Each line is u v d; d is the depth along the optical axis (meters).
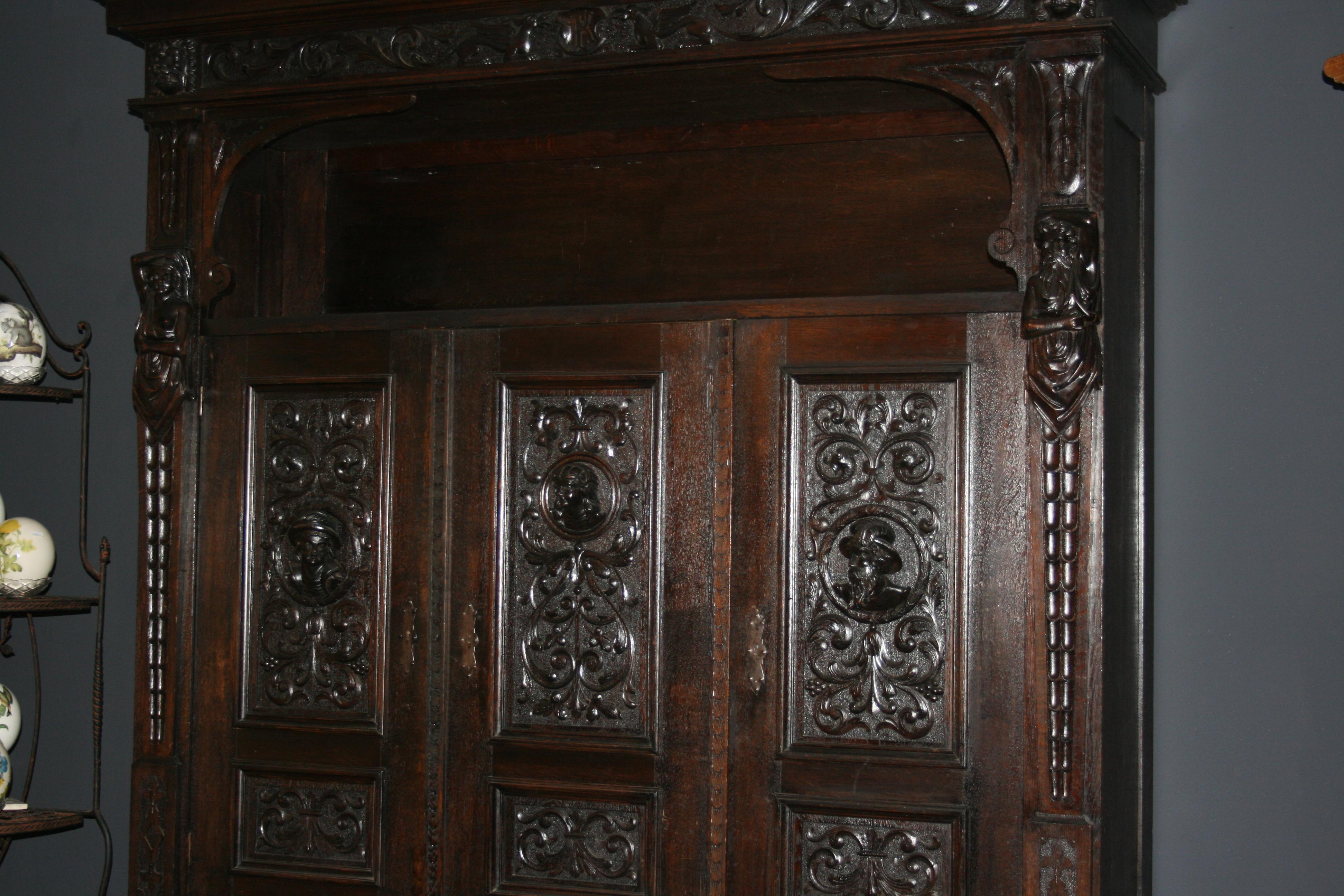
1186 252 2.70
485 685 2.68
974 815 2.38
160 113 2.90
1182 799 2.65
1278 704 2.60
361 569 2.77
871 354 2.48
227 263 3.05
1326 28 2.63
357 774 2.74
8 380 3.07
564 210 3.09
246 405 2.85
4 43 3.51
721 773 2.53
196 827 2.84
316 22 2.78
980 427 2.40
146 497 2.86
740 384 2.55
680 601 2.57
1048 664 2.32
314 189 3.25
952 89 2.43
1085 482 2.31
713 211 2.99
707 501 2.56
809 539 2.50
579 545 2.64
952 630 2.41
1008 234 2.38
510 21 2.67
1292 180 2.64
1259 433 2.63
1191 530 2.67
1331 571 2.57
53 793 3.36
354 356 2.79
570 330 2.66
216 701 2.84
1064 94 2.35
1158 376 2.71
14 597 2.98
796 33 2.50
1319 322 2.60
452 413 2.72
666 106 2.83
